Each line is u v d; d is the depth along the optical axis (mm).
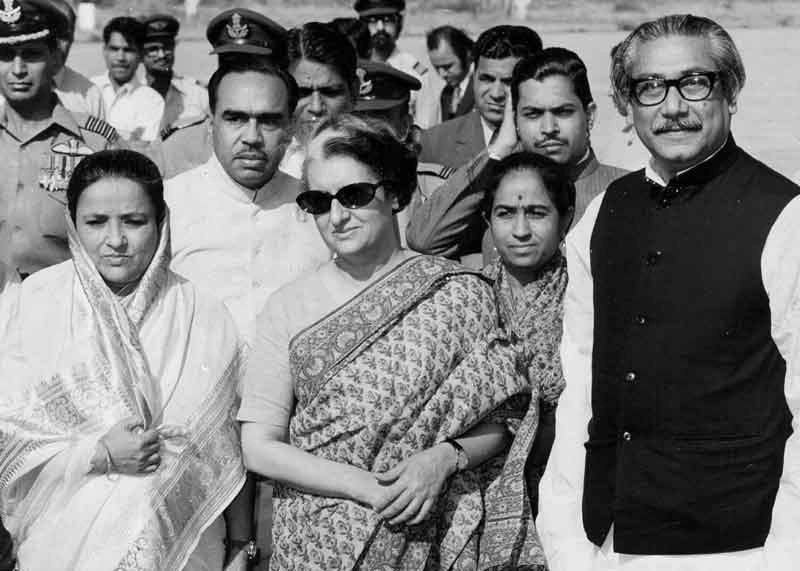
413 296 4367
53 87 7363
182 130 6461
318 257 5363
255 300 5297
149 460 4520
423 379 4297
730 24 13180
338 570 4270
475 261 5621
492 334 4414
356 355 4324
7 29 6305
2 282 6332
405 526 4277
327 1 13484
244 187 5332
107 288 4617
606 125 7023
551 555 4293
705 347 3930
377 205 4367
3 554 4223
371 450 4289
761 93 10977
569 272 4328
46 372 4609
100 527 4477
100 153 4652
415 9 14156
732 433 3928
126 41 9422
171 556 4508
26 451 4566
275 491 4465
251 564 4859
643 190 4164
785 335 3842
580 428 4289
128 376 4562
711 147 3996
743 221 3922
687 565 4004
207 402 4672
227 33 6465
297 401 4473
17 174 6391
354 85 6230
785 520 3812
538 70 5508
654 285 4027
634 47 4020
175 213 5328
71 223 4648
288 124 5332
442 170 6469
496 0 14086
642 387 4031
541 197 4879
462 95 10477
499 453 4500
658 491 4004
